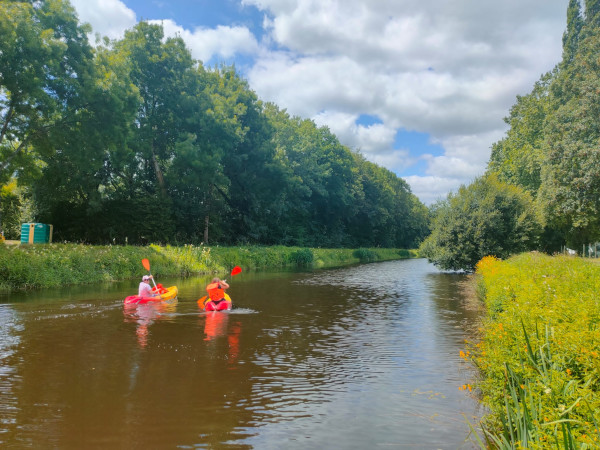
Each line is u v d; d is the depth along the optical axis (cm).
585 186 2947
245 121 4278
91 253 2080
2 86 2247
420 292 1945
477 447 459
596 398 341
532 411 354
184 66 3584
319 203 6250
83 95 2498
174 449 452
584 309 516
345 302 1579
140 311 1265
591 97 3019
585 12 3784
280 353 841
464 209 3150
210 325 1096
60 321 1102
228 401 589
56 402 573
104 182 3459
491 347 584
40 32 2288
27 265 1700
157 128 3606
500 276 1212
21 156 2489
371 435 489
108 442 465
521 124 4994
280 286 2105
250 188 4228
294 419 533
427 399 603
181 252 2703
